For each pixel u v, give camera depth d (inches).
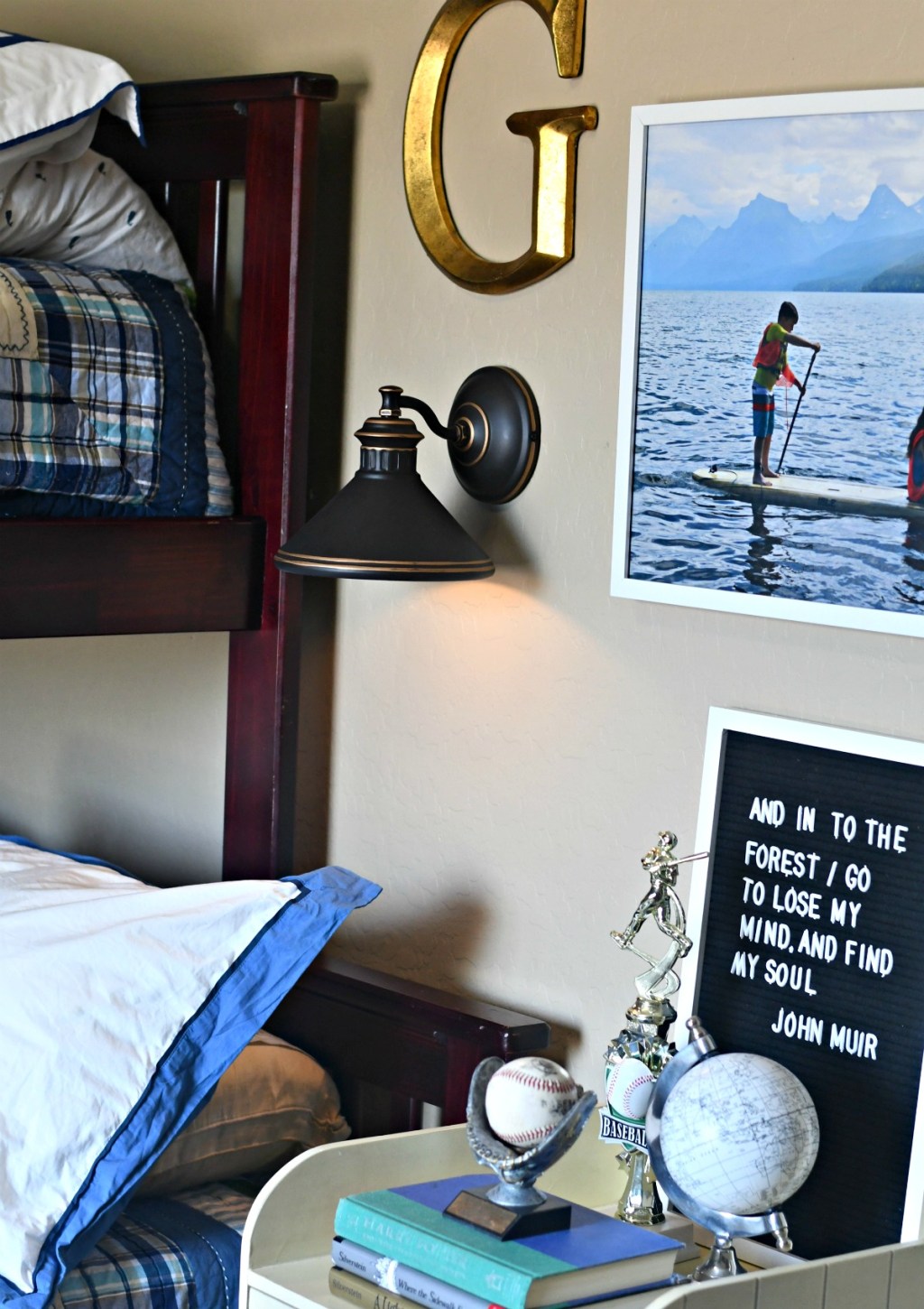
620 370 56.9
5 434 59.4
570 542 59.9
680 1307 40.4
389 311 66.2
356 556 56.2
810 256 50.9
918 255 48.4
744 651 54.6
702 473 54.6
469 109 61.8
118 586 62.9
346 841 69.8
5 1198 52.9
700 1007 54.7
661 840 50.8
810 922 52.1
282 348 65.8
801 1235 51.4
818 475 51.5
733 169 52.5
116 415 62.9
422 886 66.6
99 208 66.1
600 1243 45.6
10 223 63.6
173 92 67.9
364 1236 46.4
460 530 58.4
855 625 51.0
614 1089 49.9
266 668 68.3
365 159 66.5
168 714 78.2
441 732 65.4
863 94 49.1
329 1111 63.9
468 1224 46.1
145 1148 54.8
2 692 89.3
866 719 51.5
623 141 56.8
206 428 66.0
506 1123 46.3
